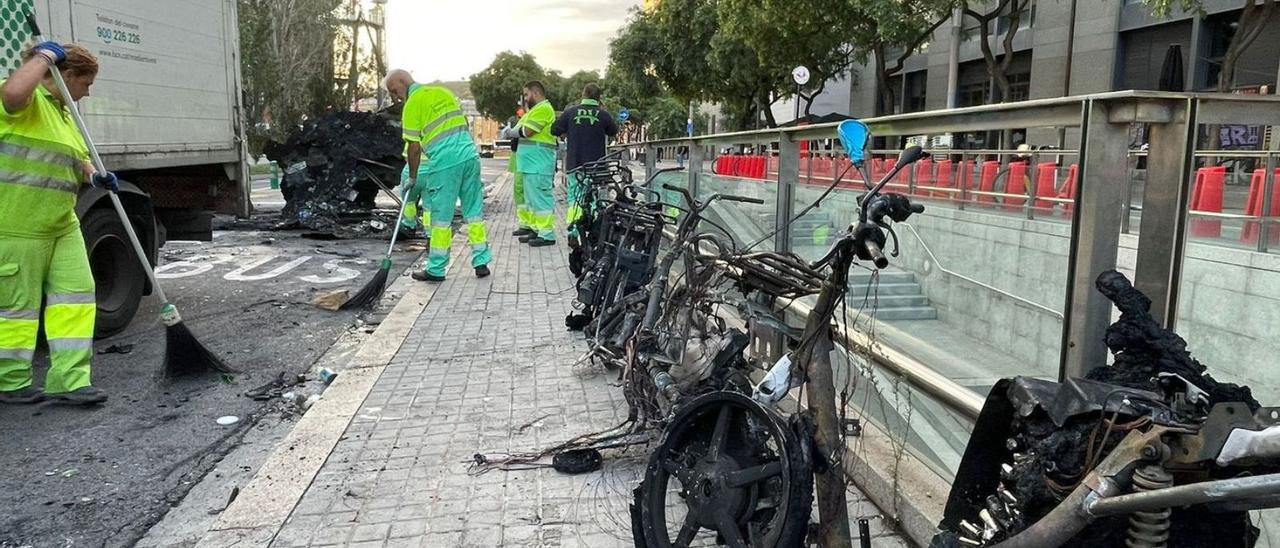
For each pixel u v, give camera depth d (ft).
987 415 8.02
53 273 17.19
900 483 11.49
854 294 14.76
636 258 19.95
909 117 11.93
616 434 13.96
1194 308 19.10
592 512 12.27
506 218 55.47
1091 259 8.87
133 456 15.11
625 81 131.23
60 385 17.38
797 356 9.37
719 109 172.55
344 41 120.37
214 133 30.58
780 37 69.46
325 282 32.14
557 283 30.83
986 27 61.46
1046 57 85.87
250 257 37.86
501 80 233.76
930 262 15.39
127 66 24.03
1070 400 7.13
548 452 14.10
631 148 35.01
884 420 13.51
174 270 34.04
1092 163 8.75
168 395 18.42
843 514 9.20
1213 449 6.08
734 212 20.79
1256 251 19.65
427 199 31.60
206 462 14.96
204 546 11.28
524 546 11.28
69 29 21.01
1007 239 13.62
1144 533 6.76
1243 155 20.11
